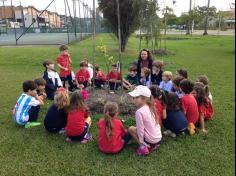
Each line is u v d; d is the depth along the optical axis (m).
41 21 46.09
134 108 5.84
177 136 4.99
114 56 15.91
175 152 4.44
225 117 5.91
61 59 8.23
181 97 5.33
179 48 21.66
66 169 3.98
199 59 15.03
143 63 7.89
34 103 5.48
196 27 64.94
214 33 51.03
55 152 4.44
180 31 60.03
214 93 7.82
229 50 19.94
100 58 14.90
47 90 7.10
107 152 4.36
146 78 7.54
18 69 11.94
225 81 9.41
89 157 4.29
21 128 5.37
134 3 17.19
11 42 23.91
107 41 27.17
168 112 4.95
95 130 5.24
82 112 4.75
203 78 6.14
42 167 4.04
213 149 4.53
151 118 4.41
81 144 4.70
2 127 5.43
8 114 6.17
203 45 24.62
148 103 4.48
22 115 5.36
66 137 4.91
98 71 8.33
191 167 4.03
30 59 14.37
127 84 7.61
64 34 36.97
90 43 24.11
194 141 4.80
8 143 4.74
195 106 5.10
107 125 4.32
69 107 4.75
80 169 3.98
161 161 4.18
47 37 31.11
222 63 13.50
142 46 22.42
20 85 8.85
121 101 5.99
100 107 5.94
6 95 7.69
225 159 4.23
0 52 16.64
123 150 4.50
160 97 4.88
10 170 3.96
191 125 5.08
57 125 4.98
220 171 3.93
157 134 4.45
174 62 13.81
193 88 5.36
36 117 5.61
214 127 5.39
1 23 42.25
